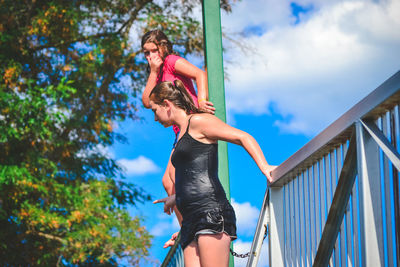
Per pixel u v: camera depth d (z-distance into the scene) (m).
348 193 2.53
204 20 4.92
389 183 2.19
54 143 16.64
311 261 2.94
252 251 3.62
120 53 18.19
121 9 19.09
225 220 2.97
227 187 4.60
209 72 4.77
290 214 3.32
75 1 18.77
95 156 18.66
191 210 3.00
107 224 16.58
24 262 16.39
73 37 17.95
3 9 17.22
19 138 15.14
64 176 17.75
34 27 17.23
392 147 2.10
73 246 15.90
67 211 16.48
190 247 3.04
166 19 18.64
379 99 2.09
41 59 18.36
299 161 2.94
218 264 2.92
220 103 4.72
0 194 14.81
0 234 15.38
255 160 3.13
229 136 3.08
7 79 15.67
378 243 2.20
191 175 3.04
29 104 15.04
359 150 2.28
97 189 17.52
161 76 4.62
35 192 16.00
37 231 16.17
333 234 2.67
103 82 18.88
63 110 17.14
